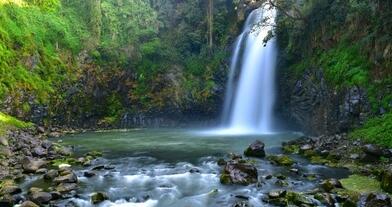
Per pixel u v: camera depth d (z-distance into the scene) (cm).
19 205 1116
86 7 3869
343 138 1975
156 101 3525
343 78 2278
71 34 3584
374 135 1791
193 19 4000
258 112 3234
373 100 2052
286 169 1537
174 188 1309
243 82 3416
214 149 2095
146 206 1146
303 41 2958
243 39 3556
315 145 1962
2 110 2730
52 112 3073
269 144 2259
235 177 1356
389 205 1030
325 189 1239
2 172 1462
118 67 3531
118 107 3441
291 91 2955
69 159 1731
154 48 3678
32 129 2708
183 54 3834
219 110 3562
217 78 3594
